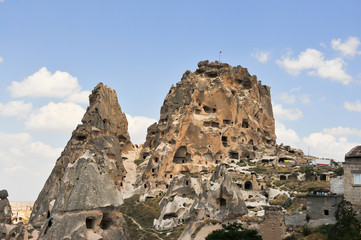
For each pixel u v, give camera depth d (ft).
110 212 291.79
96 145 472.44
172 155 472.85
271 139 554.46
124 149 530.27
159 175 458.91
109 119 499.92
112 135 498.28
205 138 486.79
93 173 296.30
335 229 226.17
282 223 243.60
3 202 364.79
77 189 285.23
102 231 282.36
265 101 570.05
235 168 453.17
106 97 508.94
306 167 435.94
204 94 508.94
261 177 423.64
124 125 536.01
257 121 538.88
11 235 330.54
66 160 467.11
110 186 302.25
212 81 520.83
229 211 260.01
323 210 244.22
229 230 246.47
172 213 363.97
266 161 479.00
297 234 240.32
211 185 279.28
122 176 486.79
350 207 232.53
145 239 340.59
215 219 260.62
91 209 281.13
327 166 443.32
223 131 499.10
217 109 509.35
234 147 498.28
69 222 273.13
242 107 519.19
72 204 278.87
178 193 386.73
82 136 483.92
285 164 464.65
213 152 485.15
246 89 549.54
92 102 510.58
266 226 245.86
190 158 479.41
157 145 493.36
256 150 507.30
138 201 427.33
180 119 492.95
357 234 218.38
